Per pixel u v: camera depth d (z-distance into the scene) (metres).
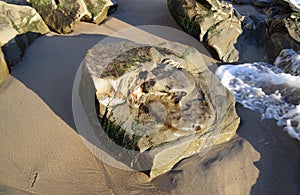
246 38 4.83
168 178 2.74
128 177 2.74
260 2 6.15
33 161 2.78
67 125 3.08
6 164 2.76
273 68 4.41
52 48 4.08
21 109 3.22
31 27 4.17
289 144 3.24
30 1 4.57
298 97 3.82
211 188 2.69
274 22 4.84
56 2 4.52
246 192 2.72
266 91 3.98
